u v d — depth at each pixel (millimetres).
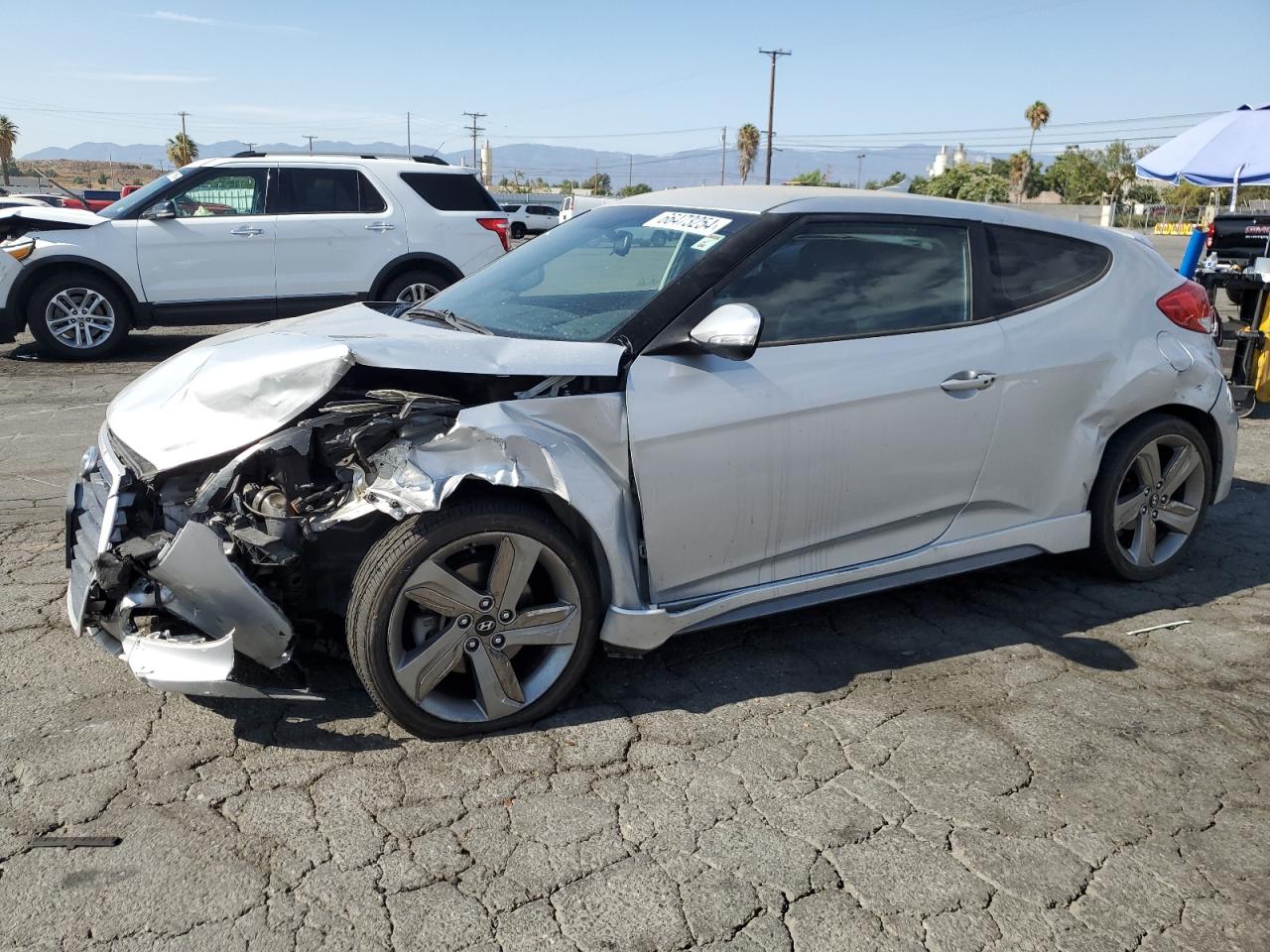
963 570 4016
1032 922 2451
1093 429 4211
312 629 3377
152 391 3404
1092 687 3627
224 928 2338
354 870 2549
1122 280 4391
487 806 2828
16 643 3719
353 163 10570
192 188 10008
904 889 2551
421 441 3016
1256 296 8453
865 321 3691
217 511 3035
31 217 9562
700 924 2402
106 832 2660
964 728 3320
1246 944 2406
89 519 3303
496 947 2309
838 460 3572
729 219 3695
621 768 3037
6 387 8414
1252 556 5031
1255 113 10758
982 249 4023
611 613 3295
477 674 3127
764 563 3580
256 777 2924
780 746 3180
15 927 2316
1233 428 4703
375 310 4148
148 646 2965
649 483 3271
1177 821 2861
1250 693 3617
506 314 3707
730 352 3162
